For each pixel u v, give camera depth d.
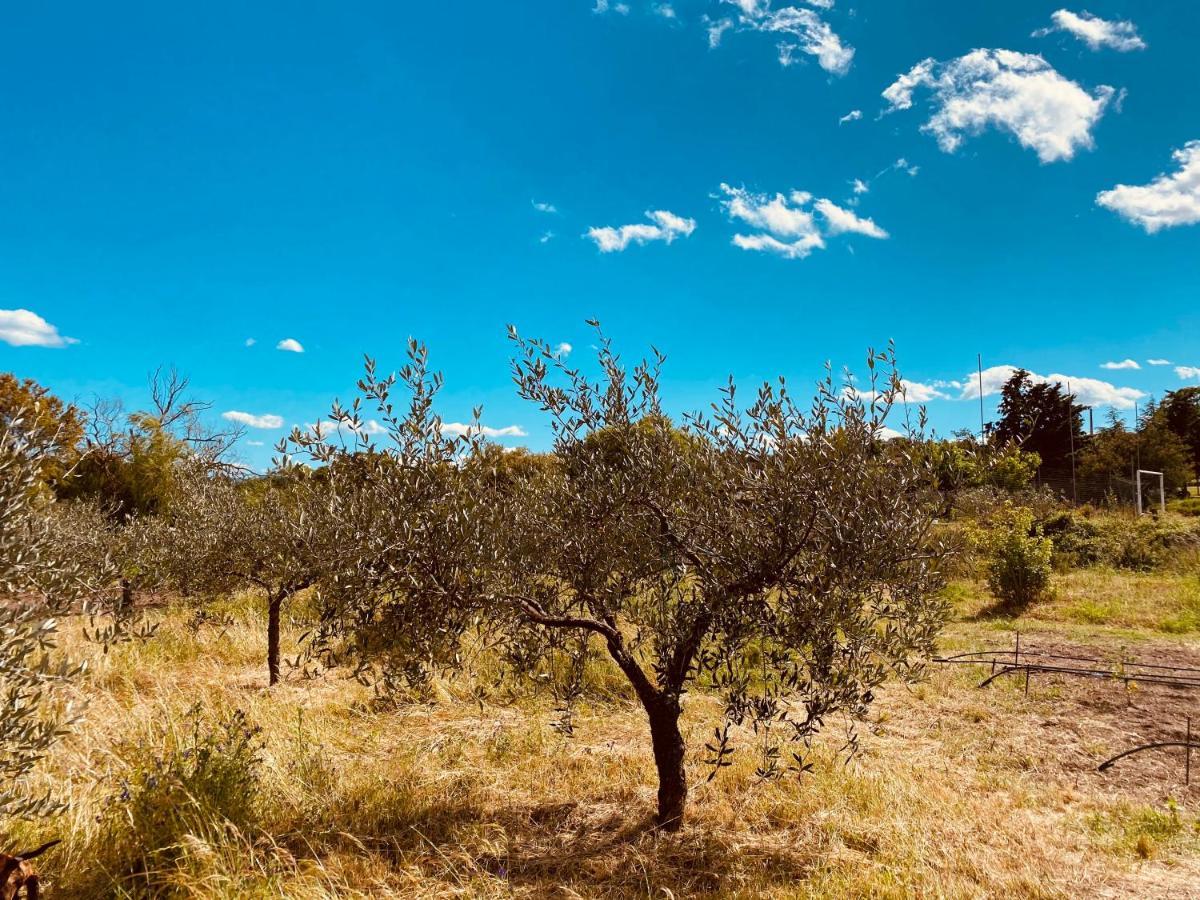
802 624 3.72
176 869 3.40
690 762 5.47
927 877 3.72
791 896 3.61
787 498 3.80
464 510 3.96
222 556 8.16
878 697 7.46
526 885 3.79
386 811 4.51
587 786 5.11
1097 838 4.41
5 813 2.88
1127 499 23.70
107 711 5.64
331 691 7.15
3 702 2.84
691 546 4.30
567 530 4.43
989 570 13.32
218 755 4.33
